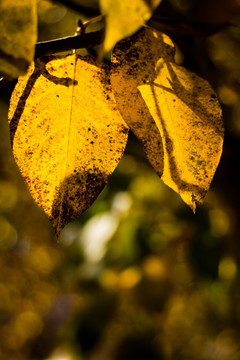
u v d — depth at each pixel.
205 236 1.21
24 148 0.29
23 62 0.25
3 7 0.25
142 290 1.27
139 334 1.54
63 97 0.29
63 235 1.44
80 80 0.29
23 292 2.33
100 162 0.29
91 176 0.29
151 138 0.29
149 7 0.22
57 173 0.29
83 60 0.29
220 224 1.20
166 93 0.29
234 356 1.72
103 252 1.27
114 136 0.29
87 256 1.29
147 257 1.31
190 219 1.20
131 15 0.22
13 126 0.29
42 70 0.29
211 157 0.29
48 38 1.15
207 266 1.20
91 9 0.44
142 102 0.29
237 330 1.59
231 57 0.98
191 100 0.29
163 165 0.29
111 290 1.31
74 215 0.29
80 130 0.29
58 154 0.29
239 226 1.06
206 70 0.74
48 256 2.16
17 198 1.88
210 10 0.52
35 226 2.04
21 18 0.25
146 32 0.30
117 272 1.33
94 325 1.34
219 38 0.96
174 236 1.29
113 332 1.54
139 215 1.32
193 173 0.29
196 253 1.21
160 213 1.32
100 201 1.32
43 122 0.29
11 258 2.23
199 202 0.28
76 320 1.37
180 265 1.45
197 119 0.29
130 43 0.30
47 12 1.11
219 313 1.53
